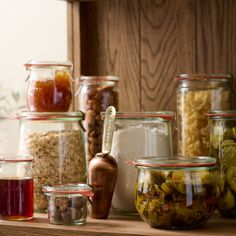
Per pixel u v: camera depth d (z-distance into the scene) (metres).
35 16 2.30
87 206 1.49
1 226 1.43
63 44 2.25
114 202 1.55
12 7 2.35
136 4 1.78
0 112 2.49
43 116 1.59
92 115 1.66
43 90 1.60
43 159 1.59
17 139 2.47
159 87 1.75
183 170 1.31
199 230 1.31
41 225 1.40
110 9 1.81
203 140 1.58
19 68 2.38
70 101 1.65
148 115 1.51
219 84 1.60
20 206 1.47
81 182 1.61
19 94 2.42
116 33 1.81
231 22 1.65
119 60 1.81
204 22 1.69
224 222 1.41
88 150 1.67
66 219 1.40
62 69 1.63
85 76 1.74
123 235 1.29
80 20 1.82
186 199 1.30
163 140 1.53
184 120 1.61
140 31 1.77
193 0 1.70
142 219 1.44
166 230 1.32
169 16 1.73
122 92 1.81
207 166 1.33
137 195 1.36
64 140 1.60
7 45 2.38
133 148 1.52
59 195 1.40
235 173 1.42
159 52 1.75
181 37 1.72
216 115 1.47
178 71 1.73
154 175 1.32
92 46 1.84
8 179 1.48
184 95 1.61
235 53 1.65
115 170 1.48
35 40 2.31
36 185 1.59
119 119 1.54
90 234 1.32
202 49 1.69
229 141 1.44
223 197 1.44
